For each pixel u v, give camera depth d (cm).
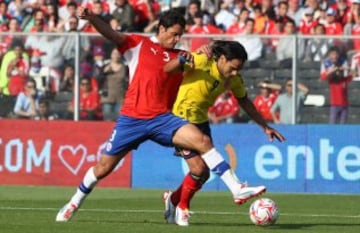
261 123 3497
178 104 3366
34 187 5397
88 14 3138
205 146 3181
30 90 5525
